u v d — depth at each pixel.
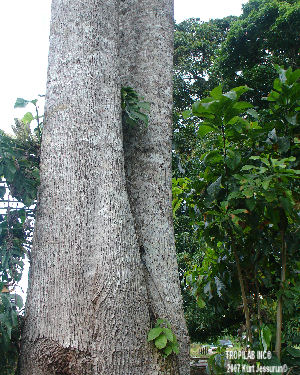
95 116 2.77
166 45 3.53
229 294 3.06
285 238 2.74
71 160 2.63
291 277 2.96
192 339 7.31
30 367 2.30
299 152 2.87
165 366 2.37
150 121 3.23
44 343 2.29
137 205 2.99
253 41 11.18
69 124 2.71
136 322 2.38
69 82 2.81
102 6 3.08
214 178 3.05
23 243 2.78
